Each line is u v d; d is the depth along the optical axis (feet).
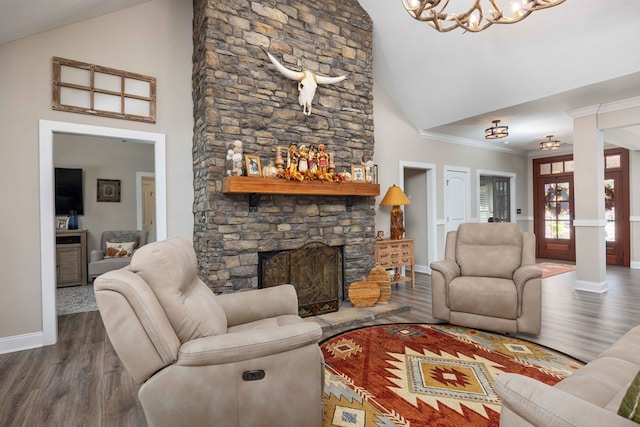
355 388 6.74
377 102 17.07
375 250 14.84
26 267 9.22
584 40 10.53
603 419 2.64
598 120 14.53
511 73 12.75
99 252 17.79
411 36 13.41
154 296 4.49
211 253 10.11
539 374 7.22
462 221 21.06
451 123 17.30
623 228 21.71
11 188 9.05
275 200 11.27
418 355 8.30
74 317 11.93
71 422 5.81
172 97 11.48
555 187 24.97
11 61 9.07
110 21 10.44
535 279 9.14
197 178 11.26
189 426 4.25
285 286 7.32
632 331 5.62
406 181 20.86
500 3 10.58
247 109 10.80
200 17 10.81
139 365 4.19
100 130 10.23
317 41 12.34
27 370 7.81
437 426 5.51
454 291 10.08
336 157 12.72
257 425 4.47
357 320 10.90
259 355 4.46
